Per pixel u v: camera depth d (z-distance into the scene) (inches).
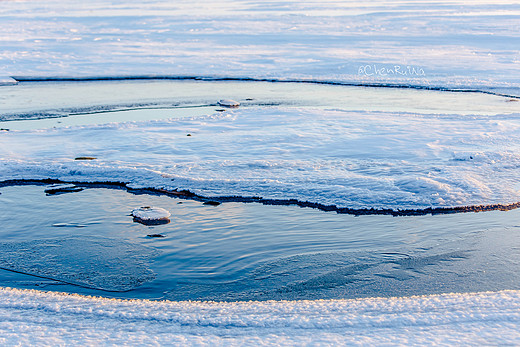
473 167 396.8
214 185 369.1
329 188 357.4
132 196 360.5
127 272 256.7
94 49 1218.6
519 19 1867.6
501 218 315.0
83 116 617.0
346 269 256.1
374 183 363.9
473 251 272.7
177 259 270.4
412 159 419.8
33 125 570.6
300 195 350.9
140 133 512.1
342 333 174.9
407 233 297.3
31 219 324.2
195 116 584.7
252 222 315.3
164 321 187.9
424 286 238.1
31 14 2458.2
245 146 463.2
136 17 2156.7
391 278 246.2
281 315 189.5
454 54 1070.4
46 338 174.9
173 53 1140.5
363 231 301.1
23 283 245.9
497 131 499.2
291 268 258.8
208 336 175.5
